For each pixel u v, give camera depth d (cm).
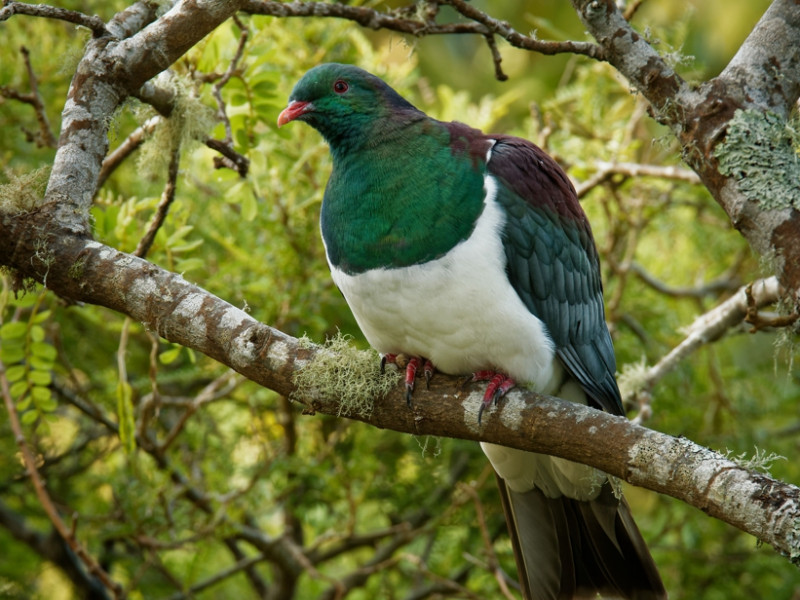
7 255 605
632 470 524
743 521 480
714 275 1241
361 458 1041
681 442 515
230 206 1063
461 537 1098
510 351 680
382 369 630
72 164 625
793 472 1127
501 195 684
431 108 1144
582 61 1135
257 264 999
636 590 749
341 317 1088
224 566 1290
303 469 994
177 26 650
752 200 555
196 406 966
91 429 1177
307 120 739
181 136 735
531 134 1081
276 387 605
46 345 802
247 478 1097
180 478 1049
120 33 672
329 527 1129
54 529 1098
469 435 607
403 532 1069
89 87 642
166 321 597
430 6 729
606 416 550
